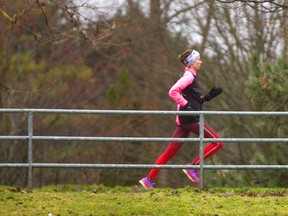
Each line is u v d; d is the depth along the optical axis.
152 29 69.88
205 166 30.44
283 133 40.97
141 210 26.03
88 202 27.52
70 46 69.44
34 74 67.69
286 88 41.03
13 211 25.89
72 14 31.64
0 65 64.88
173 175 64.88
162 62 70.12
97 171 63.53
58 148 63.38
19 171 62.28
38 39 34.50
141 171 64.94
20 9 37.97
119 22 62.44
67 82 69.44
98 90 71.44
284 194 29.86
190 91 30.70
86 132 69.25
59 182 63.44
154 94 70.56
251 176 45.22
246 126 58.75
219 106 62.38
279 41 56.81
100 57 72.19
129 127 68.38
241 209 26.47
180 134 31.06
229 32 61.03
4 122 65.56
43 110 29.98
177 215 25.53
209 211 26.02
